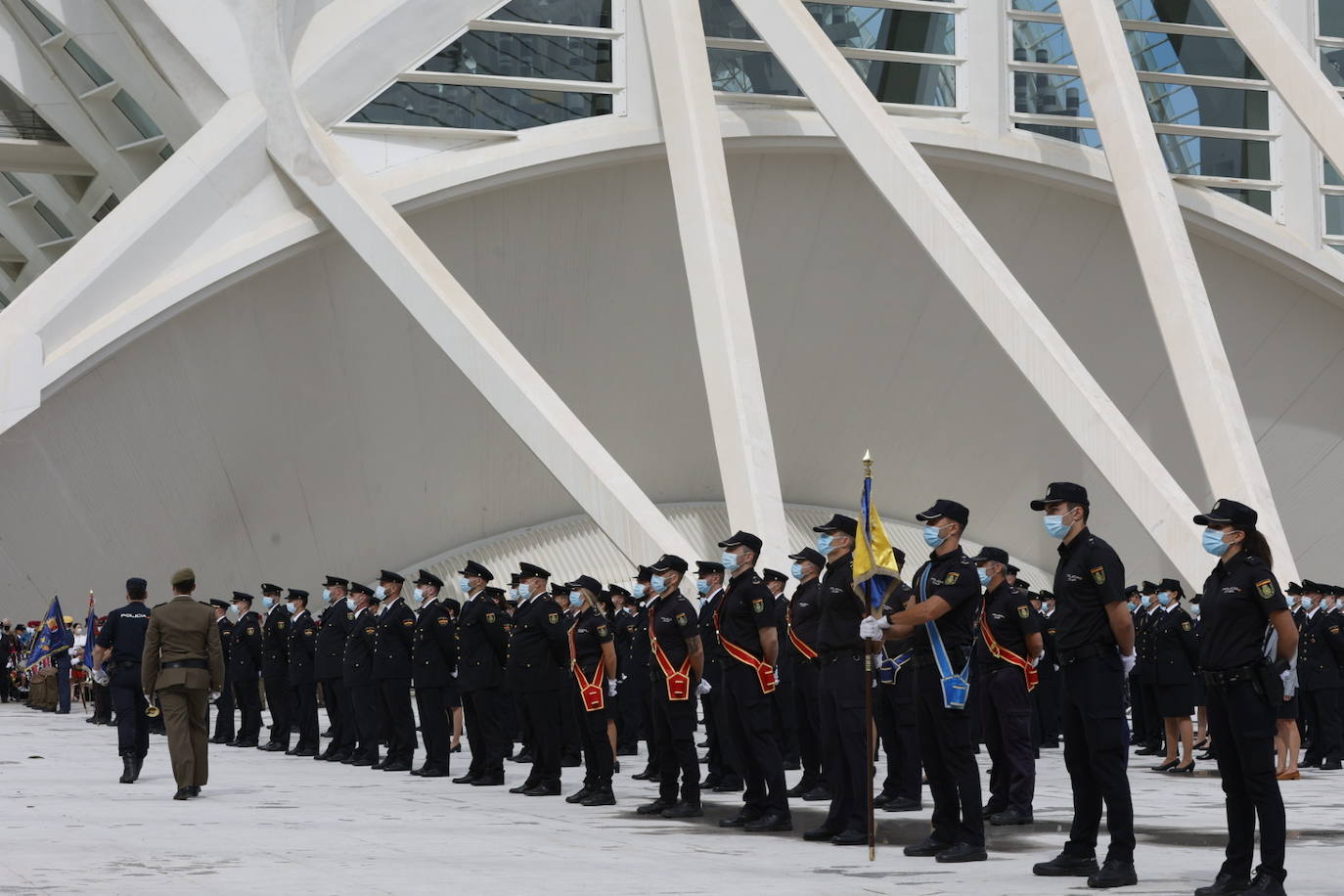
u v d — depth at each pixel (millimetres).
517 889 8367
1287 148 36875
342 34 30250
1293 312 37750
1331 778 17000
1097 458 24281
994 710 12602
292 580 33906
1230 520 8477
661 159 32094
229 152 28516
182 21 28641
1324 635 18344
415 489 34094
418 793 15188
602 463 24594
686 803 12898
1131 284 36594
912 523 38844
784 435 36719
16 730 25594
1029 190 35031
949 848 10055
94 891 8258
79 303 27516
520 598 17391
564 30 31562
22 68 32156
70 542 30609
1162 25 35531
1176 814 12906
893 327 35469
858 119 27188
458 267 32156
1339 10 37719
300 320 30609
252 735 23344
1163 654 17469
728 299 25594
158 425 30141
